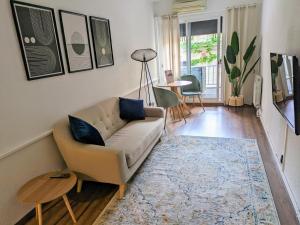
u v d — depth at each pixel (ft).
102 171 7.13
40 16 6.97
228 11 15.56
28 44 6.56
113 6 11.26
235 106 16.31
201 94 17.29
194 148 10.41
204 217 6.22
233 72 15.34
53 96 7.59
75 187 7.94
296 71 5.15
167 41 17.54
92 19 9.57
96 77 10.02
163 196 7.20
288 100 6.19
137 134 9.12
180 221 6.14
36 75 6.85
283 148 7.79
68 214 6.73
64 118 8.11
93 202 7.21
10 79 6.07
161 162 9.32
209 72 18.38
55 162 7.68
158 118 11.09
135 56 12.70
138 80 14.53
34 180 6.32
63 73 7.99
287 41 7.34
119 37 11.95
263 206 6.45
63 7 8.01
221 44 16.79
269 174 8.04
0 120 5.82
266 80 11.82
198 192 7.27
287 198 6.76
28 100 6.64
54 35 7.54
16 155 6.26
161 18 17.16
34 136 6.86
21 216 6.44
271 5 10.83
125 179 7.20
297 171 6.16
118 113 10.72
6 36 5.96
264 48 12.95
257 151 9.75
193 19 17.04
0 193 5.87
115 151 6.82
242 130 12.28
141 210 6.65
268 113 10.96
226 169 8.47
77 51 8.70
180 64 17.72
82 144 7.22
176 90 15.72
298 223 5.82
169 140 11.51
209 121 14.11
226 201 6.76
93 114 9.03
